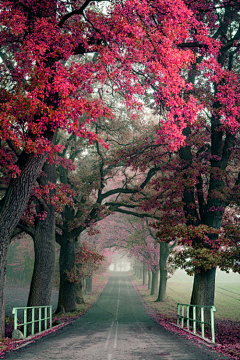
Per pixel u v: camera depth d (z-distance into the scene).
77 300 29.22
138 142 18.77
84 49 10.06
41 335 11.63
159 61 9.50
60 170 24.08
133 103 11.98
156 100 12.13
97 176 22.72
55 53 9.26
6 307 30.12
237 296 39.91
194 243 16.05
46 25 8.92
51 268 15.98
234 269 13.42
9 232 10.33
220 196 15.06
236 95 12.35
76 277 22.36
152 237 35.22
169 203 16.30
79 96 8.82
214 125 17.14
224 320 20.95
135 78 11.43
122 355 7.38
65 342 9.61
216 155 16.16
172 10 8.79
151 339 10.71
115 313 23.55
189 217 16.02
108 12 9.41
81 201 23.98
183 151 17.31
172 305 29.42
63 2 10.68
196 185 17.50
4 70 11.73
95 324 16.61
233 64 17.50
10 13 8.88
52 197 13.66
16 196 10.16
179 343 9.67
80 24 9.74
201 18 14.84
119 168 25.22
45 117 8.49
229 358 7.12
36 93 8.16
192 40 13.04
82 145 23.89
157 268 39.16
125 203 24.11
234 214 17.39
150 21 9.73
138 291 45.75
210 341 10.07
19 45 10.91
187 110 9.45
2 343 9.07
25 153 10.30
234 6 14.95
